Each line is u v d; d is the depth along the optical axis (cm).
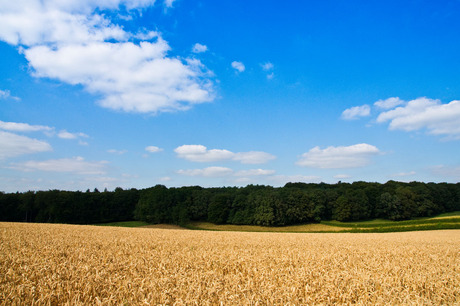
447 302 774
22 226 3241
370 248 1991
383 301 729
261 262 1265
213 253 1499
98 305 595
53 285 722
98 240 1995
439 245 2294
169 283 792
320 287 838
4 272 913
